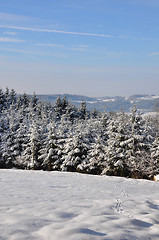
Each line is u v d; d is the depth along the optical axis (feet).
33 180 53.98
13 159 154.20
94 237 14.06
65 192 35.78
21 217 17.38
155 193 43.06
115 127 116.16
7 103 284.20
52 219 17.57
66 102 266.57
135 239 14.92
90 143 122.52
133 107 120.06
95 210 21.98
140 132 119.03
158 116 196.13
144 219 20.70
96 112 268.21
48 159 131.75
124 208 24.66
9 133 155.63
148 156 115.55
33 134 139.95
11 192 32.09
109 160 113.09
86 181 59.06
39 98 289.33
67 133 126.62
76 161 119.24
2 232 13.64
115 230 15.94
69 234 14.03
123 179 68.13
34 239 13.07
